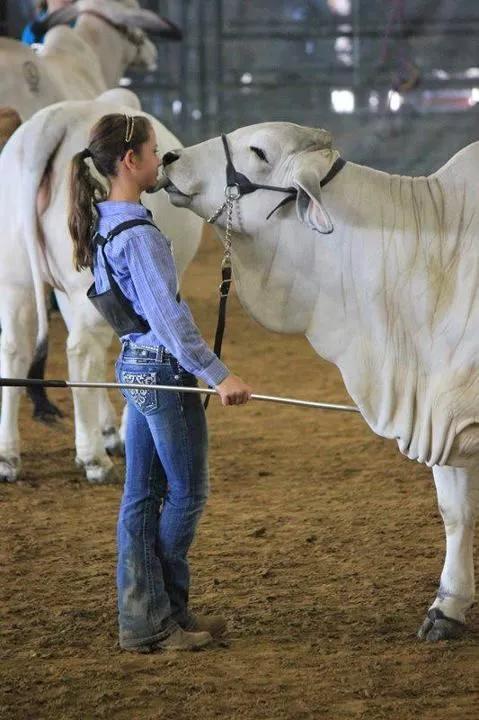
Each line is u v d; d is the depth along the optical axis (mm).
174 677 7629
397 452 13695
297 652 8023
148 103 37344
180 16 36938
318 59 37250
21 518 11445
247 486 12406
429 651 8000
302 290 8062
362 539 10539
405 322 7887
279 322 8172
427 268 7855
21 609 8961
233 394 7445
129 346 7848
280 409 16094
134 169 7770
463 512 8180
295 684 7492
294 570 9758
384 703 7199
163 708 7184
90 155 7840
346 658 7895
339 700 7254
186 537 8070
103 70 20891
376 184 8008
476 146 8047
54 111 12102
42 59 17812
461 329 7738
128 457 8109
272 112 37312
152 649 8094
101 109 12352
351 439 14375
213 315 24203
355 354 8031
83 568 9938
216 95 37312
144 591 8047
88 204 7770
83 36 20516
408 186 8039
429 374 7879
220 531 10859
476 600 8992
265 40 37406
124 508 8102
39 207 12016
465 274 7801
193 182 8078
